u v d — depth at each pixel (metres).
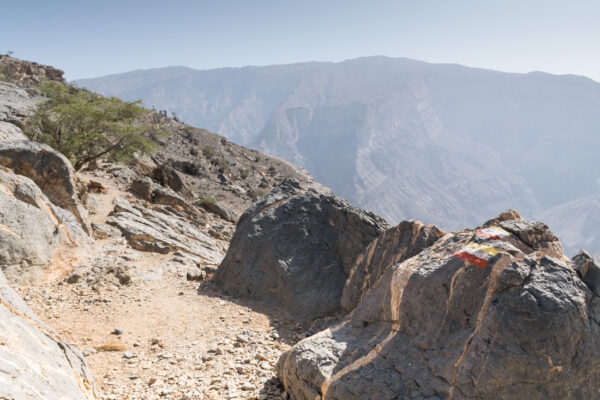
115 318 9.24
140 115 29.86
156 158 49.28
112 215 19.58
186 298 10.89
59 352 4.92
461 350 4.57
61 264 11.52
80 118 25.80
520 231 5.49
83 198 18.44
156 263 14.62
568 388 4.24
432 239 7.71
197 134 83.00
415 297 5.30
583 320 4.28
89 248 13.16
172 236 19.17
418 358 4.91
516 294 4.45
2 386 3.25
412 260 5.93
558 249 5.36
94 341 8.02
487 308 4.58
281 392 6.03
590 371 4.32
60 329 8.40
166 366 7.05
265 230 11.62
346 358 5.38
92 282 11.13
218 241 23.72
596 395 4.38
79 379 4.86
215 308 10.17
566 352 4.20
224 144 86.31
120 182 29.33
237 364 7.09
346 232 10.95
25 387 3.51
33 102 32.22
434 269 5.34
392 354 5.14
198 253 17.98
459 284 4.95
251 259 11.31
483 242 5.30
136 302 10.30
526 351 4.20
